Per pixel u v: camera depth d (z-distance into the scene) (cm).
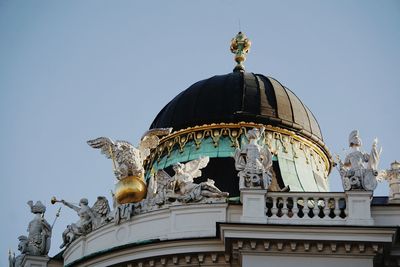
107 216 8731
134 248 8125
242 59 11394
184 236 8081
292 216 7744
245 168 7906
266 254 7531
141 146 9369
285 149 10031
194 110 10219
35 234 9406
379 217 7819
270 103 10312
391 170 8494
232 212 8125
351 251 7488
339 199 7812
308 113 10650
